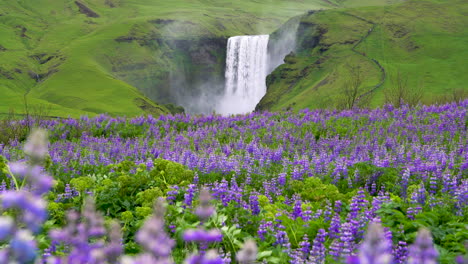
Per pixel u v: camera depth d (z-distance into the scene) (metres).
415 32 189.62
